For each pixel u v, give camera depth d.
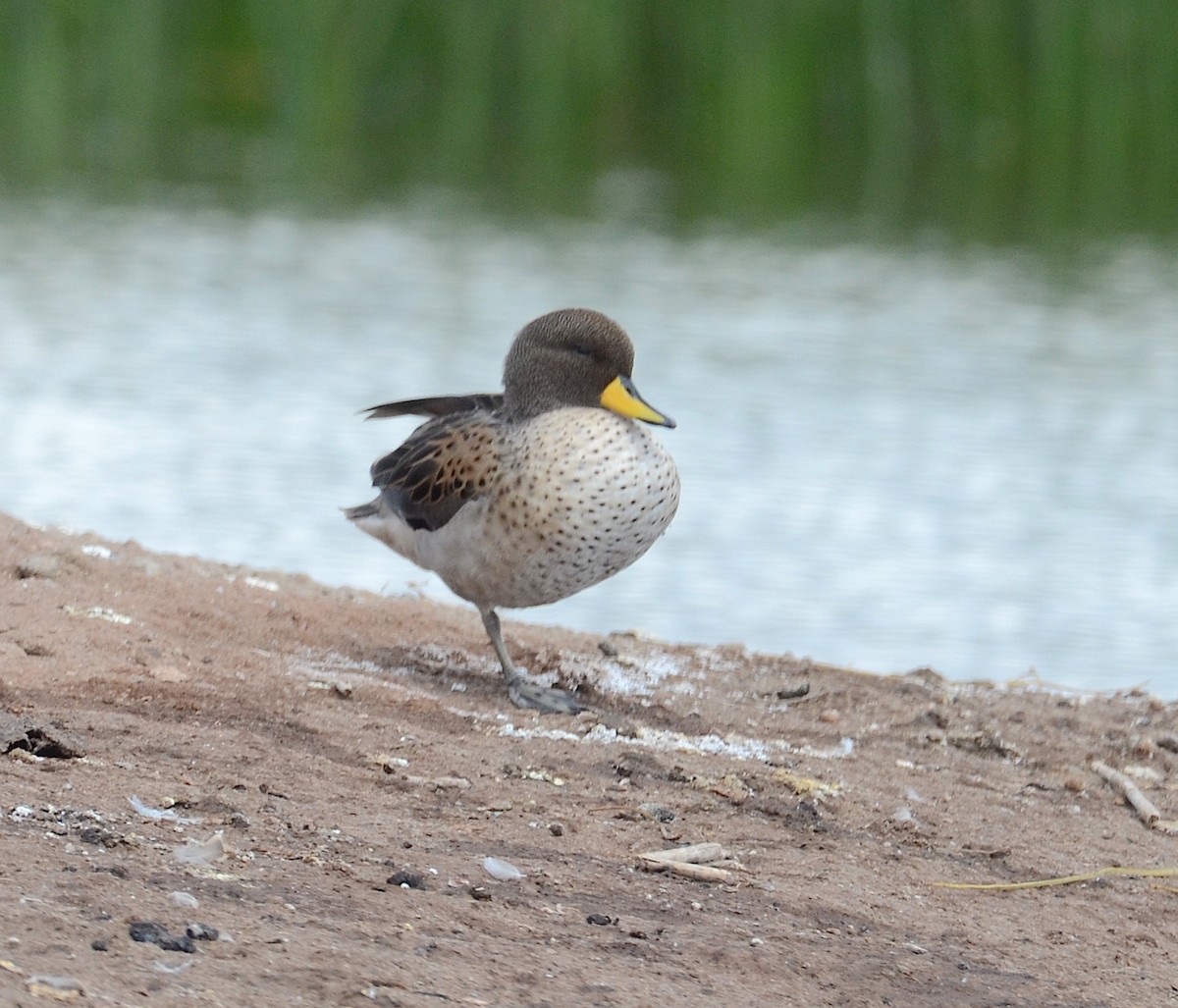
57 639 8.28
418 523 9.04
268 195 33.28
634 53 38.91
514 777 7.70
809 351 23.09
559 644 10.35
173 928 5.46
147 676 8.09
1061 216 34.25
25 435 18.11
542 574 8.73
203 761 7.25
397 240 29.61
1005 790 8.70
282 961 5.34
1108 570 15.38
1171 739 9.77
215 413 19.31
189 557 10.82
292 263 27.66
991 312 25.91
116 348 21.92
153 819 6.48
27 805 6.43
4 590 8.83
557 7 38.84
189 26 42.84
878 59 37.62
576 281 26.95
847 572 15.34
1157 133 37.06
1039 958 6.57
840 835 7.66
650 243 30.19
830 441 19.20
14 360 21.09
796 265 28.81
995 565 15.52
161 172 35.06
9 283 25.30
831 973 6.07
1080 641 13.80
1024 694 10.60
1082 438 19.56
